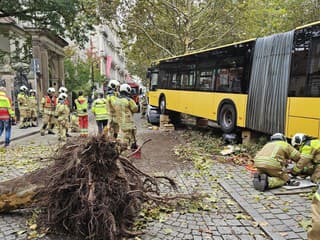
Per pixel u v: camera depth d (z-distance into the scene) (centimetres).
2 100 1036
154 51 2573
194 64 1307
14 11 1828
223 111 1088
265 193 555
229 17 2072
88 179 384
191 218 455
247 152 874
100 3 1966
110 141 405
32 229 420
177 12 2012
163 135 1327
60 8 1734
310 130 712
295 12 1995
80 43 2112
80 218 376
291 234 401
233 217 460
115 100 848
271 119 842
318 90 691
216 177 659
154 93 1759
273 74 842
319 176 588
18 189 439
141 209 459
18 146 1057
